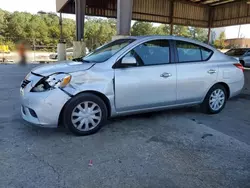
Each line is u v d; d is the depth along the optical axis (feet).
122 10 23.62
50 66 11.47
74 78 10.25
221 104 14.73
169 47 12.60
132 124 12.38
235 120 13.51
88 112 10.71
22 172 7.71
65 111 10.28
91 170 7.93
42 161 8.43
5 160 8.43
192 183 7.34
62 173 7.71
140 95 11.66
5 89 20.63
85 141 10.19
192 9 73.51
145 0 64.75
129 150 9.44
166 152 9.33
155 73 11.85
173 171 7.99
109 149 9.48
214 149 9.70
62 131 11.20
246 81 29.12
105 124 12.28
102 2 60.44
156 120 13.10
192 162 8.61
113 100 11.12
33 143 9.87
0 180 7.25
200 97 13.69
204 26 77.97
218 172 8.00
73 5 60.29
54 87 9.98
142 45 11.89
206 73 13.48
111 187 7.06
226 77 14.33
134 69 11.43
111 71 10.95
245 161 8.78
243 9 67.00
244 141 10.57
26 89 10.49
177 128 11.98
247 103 17.90
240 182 7.45
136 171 7.94
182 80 12.70
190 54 13.30
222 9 73.87
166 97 12.41
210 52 14.11
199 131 11.64
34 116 10.25
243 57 48.67
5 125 11.81
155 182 7.36
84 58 12.99
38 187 6.96
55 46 83.15
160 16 68.33
